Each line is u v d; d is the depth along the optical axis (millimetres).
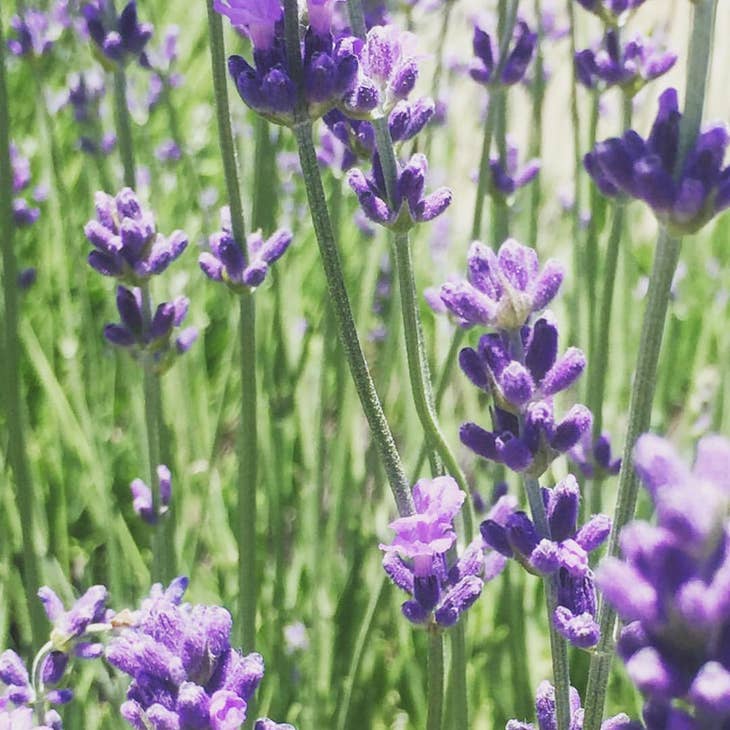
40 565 378
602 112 485
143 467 402
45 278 469
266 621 384
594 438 307
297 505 455
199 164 612
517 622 340
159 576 301
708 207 187
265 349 406
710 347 547
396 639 401
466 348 212
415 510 221
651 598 150
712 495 148
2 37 299
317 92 208
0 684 271
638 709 342
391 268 388
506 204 331
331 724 370
